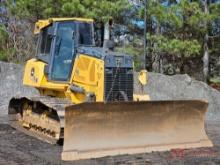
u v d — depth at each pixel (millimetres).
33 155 8289
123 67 9203
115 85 9086
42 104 9609
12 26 22219
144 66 18969
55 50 10062
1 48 21859
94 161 7895
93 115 8258
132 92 9312
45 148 8930
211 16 19328
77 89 9461
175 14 19453
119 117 8508
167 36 20609
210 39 21938
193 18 19219
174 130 9141
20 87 16688
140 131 8750
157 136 8914
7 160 7867
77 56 9625
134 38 20875
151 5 19406
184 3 19234
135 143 8641
